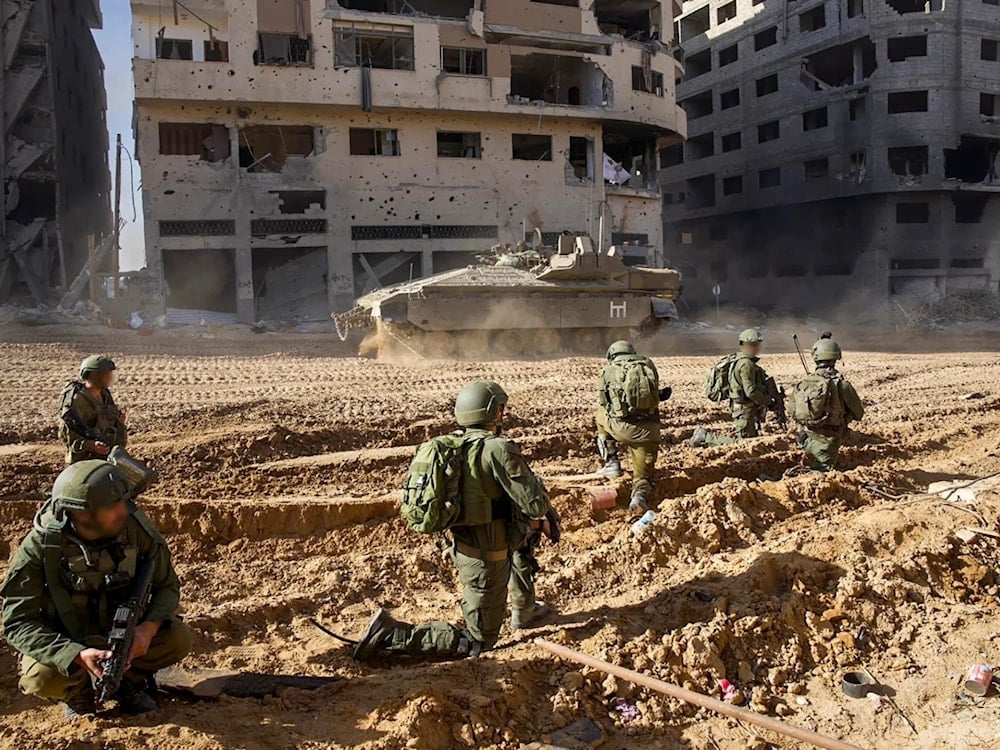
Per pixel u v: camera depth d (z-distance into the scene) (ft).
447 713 13.69
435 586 19.93
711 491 24.04
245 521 22.71
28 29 101.30
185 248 96.12
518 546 16.43
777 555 19.92
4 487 25.44
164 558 13.64
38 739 12.48
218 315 97.66
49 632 12.37
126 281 93.40
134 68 91.91
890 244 135.95
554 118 111.24
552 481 26.94
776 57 149.28
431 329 62.80
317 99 98.02
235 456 29.84
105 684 11.78
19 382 46.06
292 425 34.37
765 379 32.76
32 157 101.24
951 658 16.49
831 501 25.39
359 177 102.27
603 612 17.93
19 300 98.07
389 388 46.88
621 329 71.72
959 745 14.10
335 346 72.64
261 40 98.63
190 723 13.10
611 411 25.17
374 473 28.73
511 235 108.88
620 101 113.29
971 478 28.84
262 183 98.43
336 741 12.87
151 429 33.55
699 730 14.29
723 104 163.73
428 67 102.68
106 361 21.47
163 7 93.04
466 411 16.24
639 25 130.41
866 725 14.70
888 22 132.26
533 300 66.28
